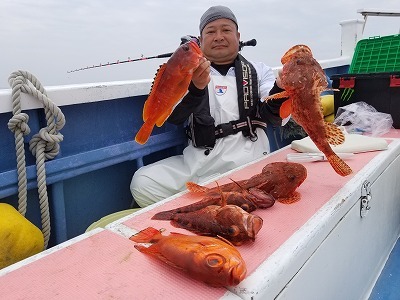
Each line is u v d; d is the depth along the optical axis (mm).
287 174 1576
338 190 1665
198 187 1753
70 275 1108
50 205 2053
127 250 1236
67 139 2121
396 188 2445
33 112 1919
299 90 1498
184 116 2197
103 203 2418
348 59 4574
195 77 1888
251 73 2541
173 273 1083
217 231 1236
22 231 1534
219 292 985
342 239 1556
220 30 2531
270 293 1029
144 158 2734
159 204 1637
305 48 1541
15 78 1725
